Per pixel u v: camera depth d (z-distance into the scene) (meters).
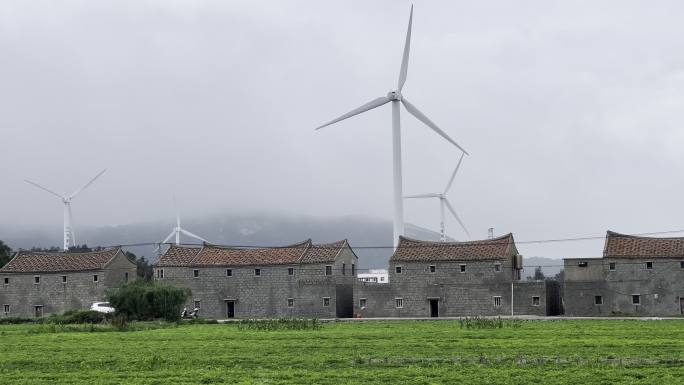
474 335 75.81
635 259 120.38
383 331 84.12
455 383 43.59
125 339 77.44
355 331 85.19
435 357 56.19
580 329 82.62
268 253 140.50
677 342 65.19
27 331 92.75
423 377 45.84
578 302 122.12
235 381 45.72
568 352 58.47
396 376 46.50
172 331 90.56
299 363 54.28
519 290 125.06
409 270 130.62
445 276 128.75
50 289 145.25
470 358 55.22
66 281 144.50
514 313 124.94
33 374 50.03
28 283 146.50
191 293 130.62
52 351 65.06
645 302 119.50
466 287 127.62
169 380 46.31
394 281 131.25
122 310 119.31
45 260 148.75
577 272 122.69
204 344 69.75
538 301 123.94
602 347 61.97
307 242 141.12
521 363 52.28
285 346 66.56
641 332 77.12
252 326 95.88
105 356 60.28
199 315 139.38
